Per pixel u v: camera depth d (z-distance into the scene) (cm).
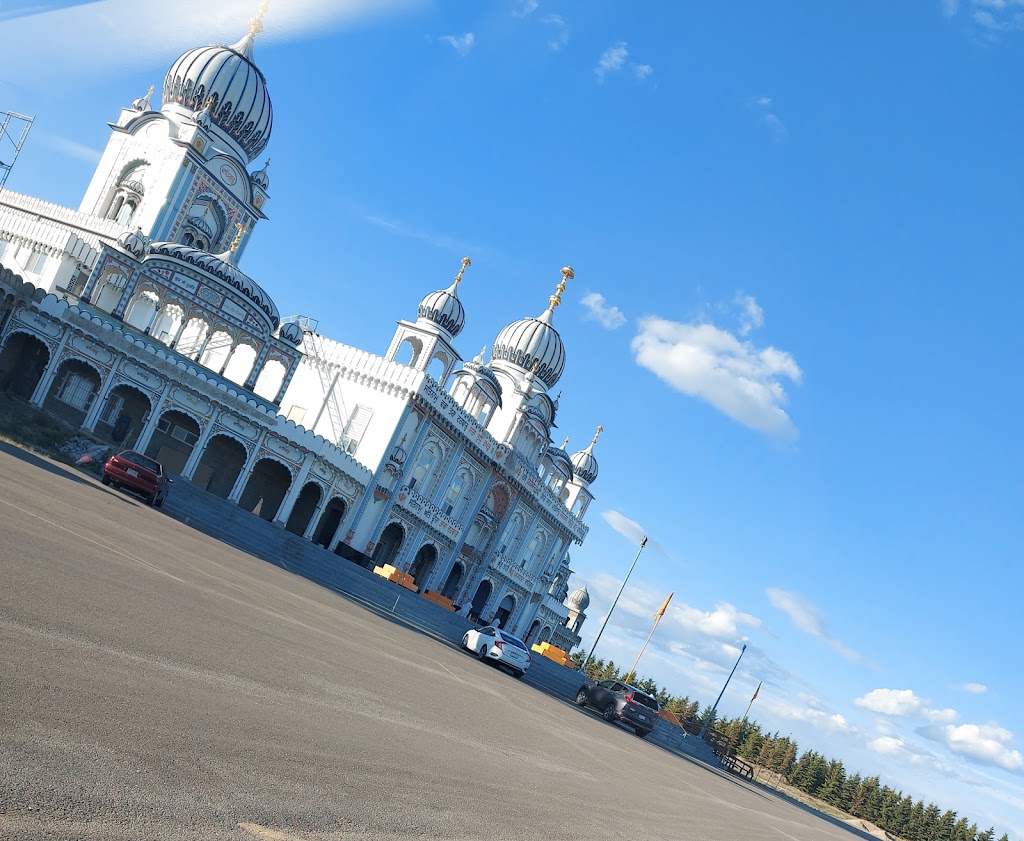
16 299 4916
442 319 7744
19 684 723
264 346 5819
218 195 6962
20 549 1308
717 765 5256
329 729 998
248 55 7106
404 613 4419
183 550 2275
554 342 9094
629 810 1384
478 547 8488
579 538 10294
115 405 5266
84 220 6612
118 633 1040
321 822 665
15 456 2948
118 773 611
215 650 1170
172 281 5556
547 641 10944
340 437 6962
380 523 6919
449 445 7600
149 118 6738
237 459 5912
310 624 1927
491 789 1055
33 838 471
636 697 3975
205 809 602
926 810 14138
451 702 1712
